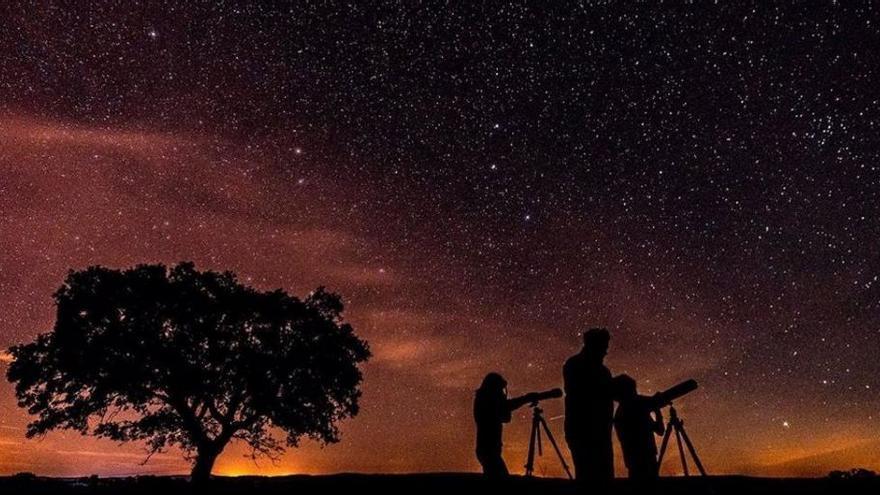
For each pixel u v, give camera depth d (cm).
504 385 755
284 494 1072
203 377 1809
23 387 1788
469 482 991
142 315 1836
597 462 626
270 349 1933
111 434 1791
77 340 1789
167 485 1333
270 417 1880
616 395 659
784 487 794
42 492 1264
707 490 748
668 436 787
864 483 788
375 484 1066
